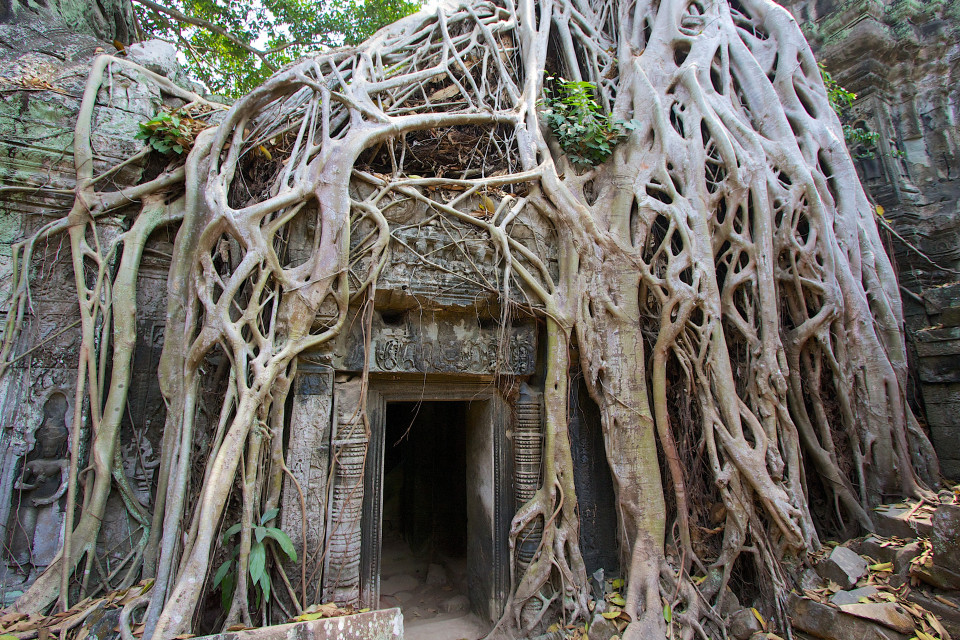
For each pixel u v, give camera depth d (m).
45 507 3.98
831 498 4.73
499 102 5.38
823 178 5.33
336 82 5.04
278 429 3.81
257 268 3.96
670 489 4.57
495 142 5.15
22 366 4.05
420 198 4.45
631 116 5.56
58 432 4.09
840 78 8.12
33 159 4.30
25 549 3.87
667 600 4.12
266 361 3.78
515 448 4.77
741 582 4.38
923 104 7.77
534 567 4.32
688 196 4.99
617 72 6.15
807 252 5.00
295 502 3.86
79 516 3.96
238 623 3.33
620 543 4.50
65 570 3.73
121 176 4.55
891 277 5.38
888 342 5.15
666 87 5.60
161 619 3.04
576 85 5.51
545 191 4.87
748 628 3.95
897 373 5.07
